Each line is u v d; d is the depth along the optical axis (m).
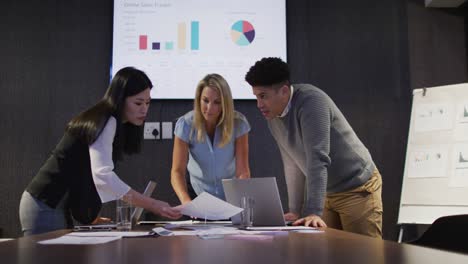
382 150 3.11
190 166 2.55
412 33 3.19
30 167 3.00
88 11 3.12
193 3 3.11
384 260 0.78
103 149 1.68
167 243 1.12
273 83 1.94
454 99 2.91
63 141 1.77
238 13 3.12
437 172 2.83
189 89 3.05
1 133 3.01
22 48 3.08
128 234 1.38
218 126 2.38
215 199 1.59
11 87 3.05
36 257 0.87
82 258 0.85
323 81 3.14
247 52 3.09
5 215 2.95
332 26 3.18
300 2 3.18
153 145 3.04
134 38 3.07
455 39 3.19
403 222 2.84
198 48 3.08
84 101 3.06
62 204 1.85
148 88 1.86
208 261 0.80
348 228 2.20
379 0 3.20
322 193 1.79
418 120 2.99
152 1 3.10
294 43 3.15
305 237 1.25
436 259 0.78
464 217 1.54
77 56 3.09
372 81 3.15
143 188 3.00
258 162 3.06
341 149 2.08
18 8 3.11
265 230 1.50
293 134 2.05
